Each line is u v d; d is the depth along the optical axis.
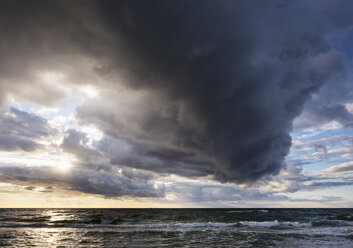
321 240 18.25
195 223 31.94
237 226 28.17
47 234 21.91
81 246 16.20
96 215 55.53
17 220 39.59
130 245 16.47
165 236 20.27
